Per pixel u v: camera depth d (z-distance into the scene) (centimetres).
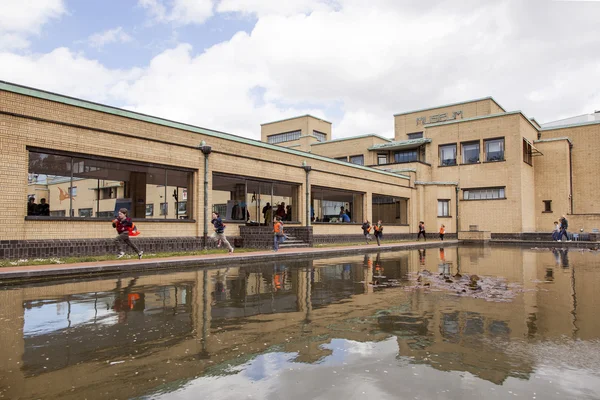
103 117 1592
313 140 4916
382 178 3269
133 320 615
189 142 1914
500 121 3531
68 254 1455
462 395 350
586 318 622
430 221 3628
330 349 477
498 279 1073
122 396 350
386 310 686
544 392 355
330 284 984
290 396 350
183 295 830
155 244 1738
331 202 2922
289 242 2233
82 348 480
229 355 455
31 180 1411
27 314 654
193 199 1936
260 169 2269
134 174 1827
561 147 3656
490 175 3566
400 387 368
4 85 1320
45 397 347
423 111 4484
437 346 486
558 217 3634
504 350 470
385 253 2108
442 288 918
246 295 830
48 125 1426
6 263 1222
